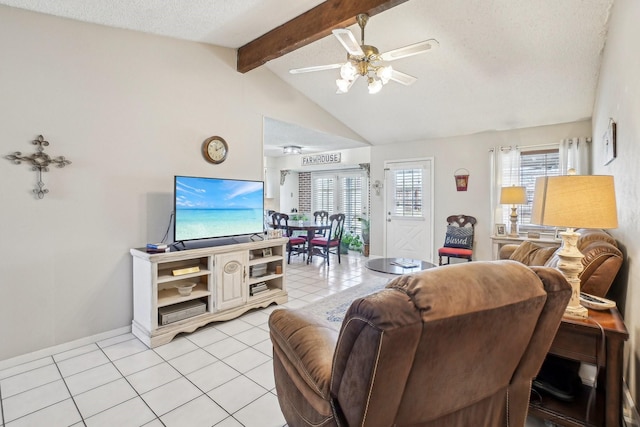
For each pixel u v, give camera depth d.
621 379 1.48
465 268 1.03
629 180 1.89
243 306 3.30
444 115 4.75
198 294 2.97
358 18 2.62
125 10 2.54
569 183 1.65
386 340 0.83
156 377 2.21
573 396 1.70
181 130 3.27
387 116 5.09
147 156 3.04
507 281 1.04
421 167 5.76
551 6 2.62
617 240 2.23
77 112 2.63
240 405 1.92
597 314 1.66
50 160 2.50
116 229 2.86
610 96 2.57
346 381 0.97
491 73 3.62
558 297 1.16
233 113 3.71
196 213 3.08
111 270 2.84
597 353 1.53
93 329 2.74
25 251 2.42
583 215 1.60
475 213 5.21
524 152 4.77
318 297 4.00
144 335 2.71
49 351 2.52
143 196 3.02
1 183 2.31
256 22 3.05
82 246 2.68
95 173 2.73
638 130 1.69
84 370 2.29
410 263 3.84
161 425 1.75
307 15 2.92
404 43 3.28
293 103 4.50
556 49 3.08
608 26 2.64
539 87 3.73
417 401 1.00
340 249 6.59
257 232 3.69
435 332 0.90
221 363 2.40
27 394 2.01
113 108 2.82
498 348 1.08
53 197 2.53
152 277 2.65
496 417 1.27
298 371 1.28
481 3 2.70
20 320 2.40
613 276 1.88
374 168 6.38
